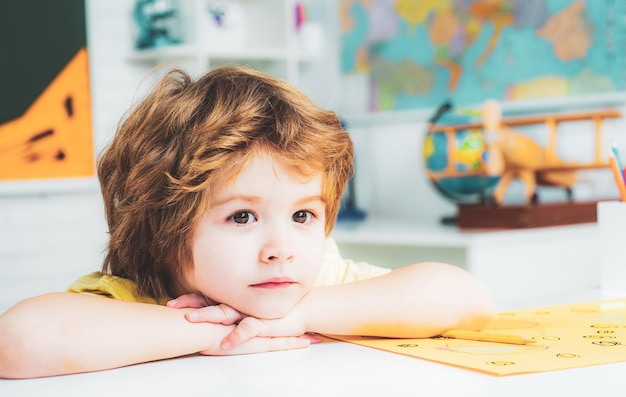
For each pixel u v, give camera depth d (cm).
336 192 85
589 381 64
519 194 260
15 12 254
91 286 87
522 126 260
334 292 86
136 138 82
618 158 123
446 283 89
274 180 77
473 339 85
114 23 282
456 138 240
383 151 304
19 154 257
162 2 275
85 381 70
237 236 78
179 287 86
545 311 101
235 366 74
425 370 70
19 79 256
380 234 223
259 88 81
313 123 81
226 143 75
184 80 86
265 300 79
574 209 229
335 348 82
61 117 265
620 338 82
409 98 292
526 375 67
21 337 71
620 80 240
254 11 300
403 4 292
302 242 80
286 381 67
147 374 72
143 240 84
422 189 292
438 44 283
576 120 238
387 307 85
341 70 313
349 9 309
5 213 259
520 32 262
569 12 250
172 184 78
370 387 64
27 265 264
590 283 226
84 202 276
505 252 208
